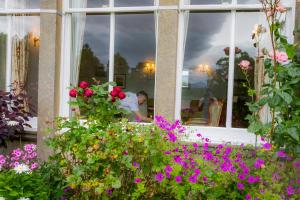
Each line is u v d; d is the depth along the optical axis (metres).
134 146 3.14
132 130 3.19
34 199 3.13
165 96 4.34
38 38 5.02
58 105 4.79
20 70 5.09
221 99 4.46
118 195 3.22
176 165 3.00
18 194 3.03
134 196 3.08
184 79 4.54
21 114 4.64
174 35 4.32
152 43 4.74
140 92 4.78
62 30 4.82
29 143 4.87
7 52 5.14
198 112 4.49
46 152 4.61
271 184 3.02
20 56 5.09
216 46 4.48
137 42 4.80
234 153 3.31
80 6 4.86
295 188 3.14
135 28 4.79
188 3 4.50
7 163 4.15
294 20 4.05
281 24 3.98
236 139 4.33
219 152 3.31
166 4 4.33
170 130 3.25
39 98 4.68
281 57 3.22
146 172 3.15
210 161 3.18
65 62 4.84
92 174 3.20
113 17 4.84
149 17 4.72
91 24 4.90
